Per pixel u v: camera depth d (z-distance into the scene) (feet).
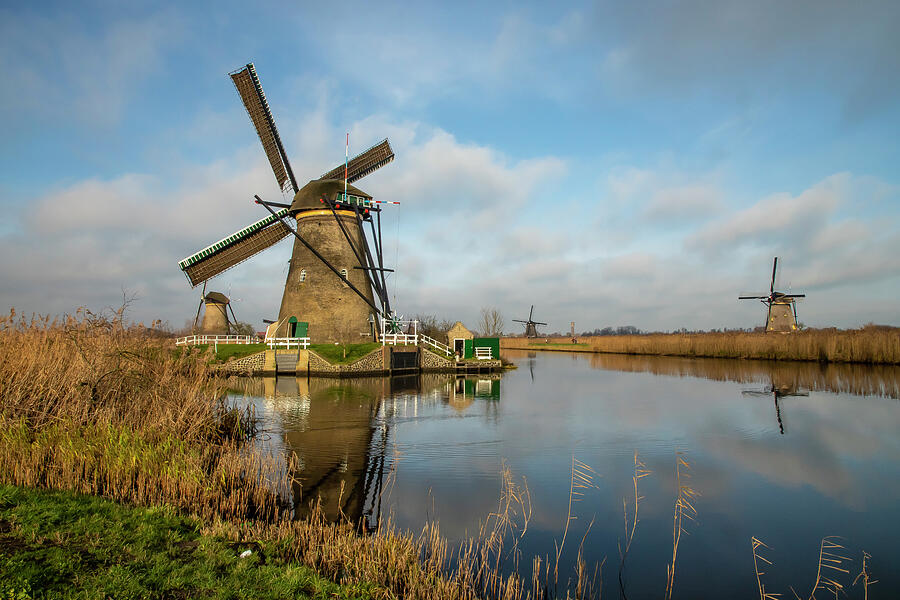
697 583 22.03
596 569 22.99
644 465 39.32
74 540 19.74
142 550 19.54
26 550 18.35
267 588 17.74
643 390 85.92
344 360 100.42
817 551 25.46
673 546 25.63
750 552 25.16
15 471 26.40
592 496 32.24
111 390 36.29
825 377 104.37
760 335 162.71
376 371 102.63
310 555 21.04
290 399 68.39
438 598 19.04
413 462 38.88
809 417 60.39
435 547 23.20
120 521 22.12
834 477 37.04
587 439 47.52
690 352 184.14
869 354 126.41
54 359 35.91
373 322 120.57
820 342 137.18
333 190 117.91
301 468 36.60
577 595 20.67
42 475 27.48
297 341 108.37
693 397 77.25
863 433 51.75
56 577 16.80
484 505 30.27
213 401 41.65
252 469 30.94
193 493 26.86
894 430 53.21
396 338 113.39
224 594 16.96
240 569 18.85
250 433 46.16
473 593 19.63
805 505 31.58
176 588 17.12
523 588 21.03
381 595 18.56
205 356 47.55
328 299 114.21
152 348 43.06
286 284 121.49
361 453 40.88
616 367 140.26
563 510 29.89
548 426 53.31
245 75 112.57
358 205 117.19
